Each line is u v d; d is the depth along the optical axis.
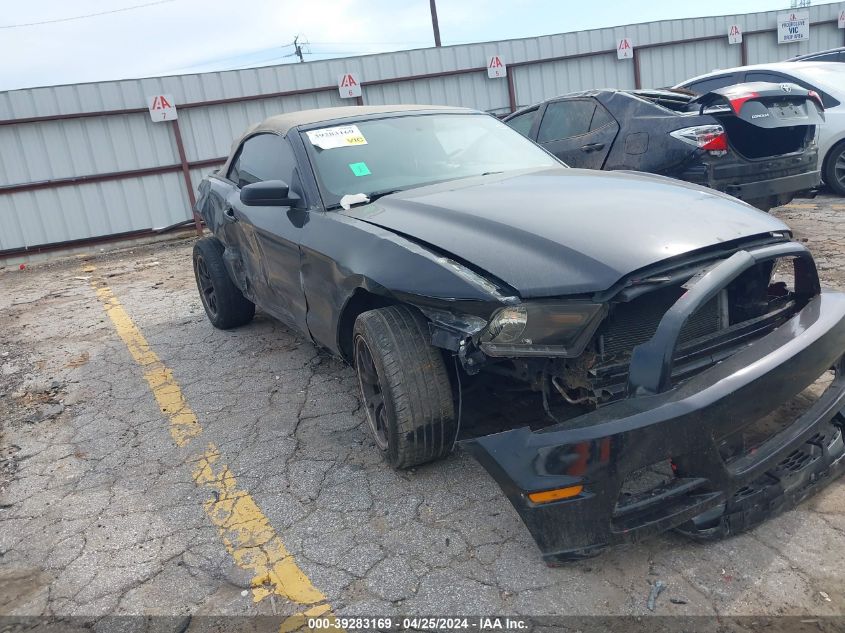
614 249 2.45
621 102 6.61
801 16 16.06
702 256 2.49
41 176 11.41
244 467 3.40
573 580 2.35
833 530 2.45
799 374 2.39
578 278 2.36
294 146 3.92
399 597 2.37
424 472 3.13
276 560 2.64
